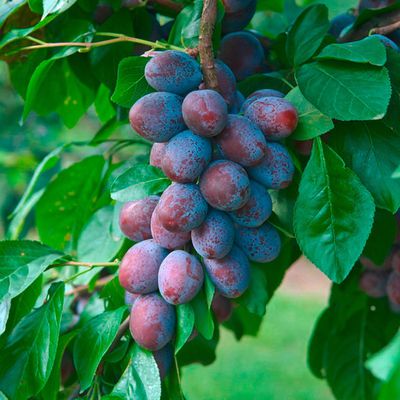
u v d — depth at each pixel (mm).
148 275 729
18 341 775
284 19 1100
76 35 887
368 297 1003
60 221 987
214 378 2676
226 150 704
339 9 1159
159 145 753
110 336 754
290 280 4258
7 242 784
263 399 2479
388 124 750
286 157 724
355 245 711
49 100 965
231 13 827
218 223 709
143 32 881
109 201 936
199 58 761
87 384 748
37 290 798
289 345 3023
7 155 2217
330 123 725
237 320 1062
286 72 820
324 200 723
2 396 755
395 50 789
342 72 739
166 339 734
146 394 735
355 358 1010
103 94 990
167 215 697
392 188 741
